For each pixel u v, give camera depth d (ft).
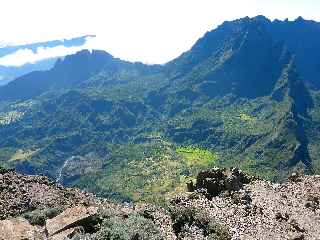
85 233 87.97
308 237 94.84
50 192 138.92
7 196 130.72
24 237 87.10
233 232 92.68
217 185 128.98
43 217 101.04
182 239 88.02
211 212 103.71
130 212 100.73
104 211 95.66
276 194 122.62
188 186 135.13
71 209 95.86
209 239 87.66
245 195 116.16
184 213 96.48
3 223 91.81
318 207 113.50
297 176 144.36
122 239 81.00
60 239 84.17
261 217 102.06
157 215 102.32
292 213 107.86
